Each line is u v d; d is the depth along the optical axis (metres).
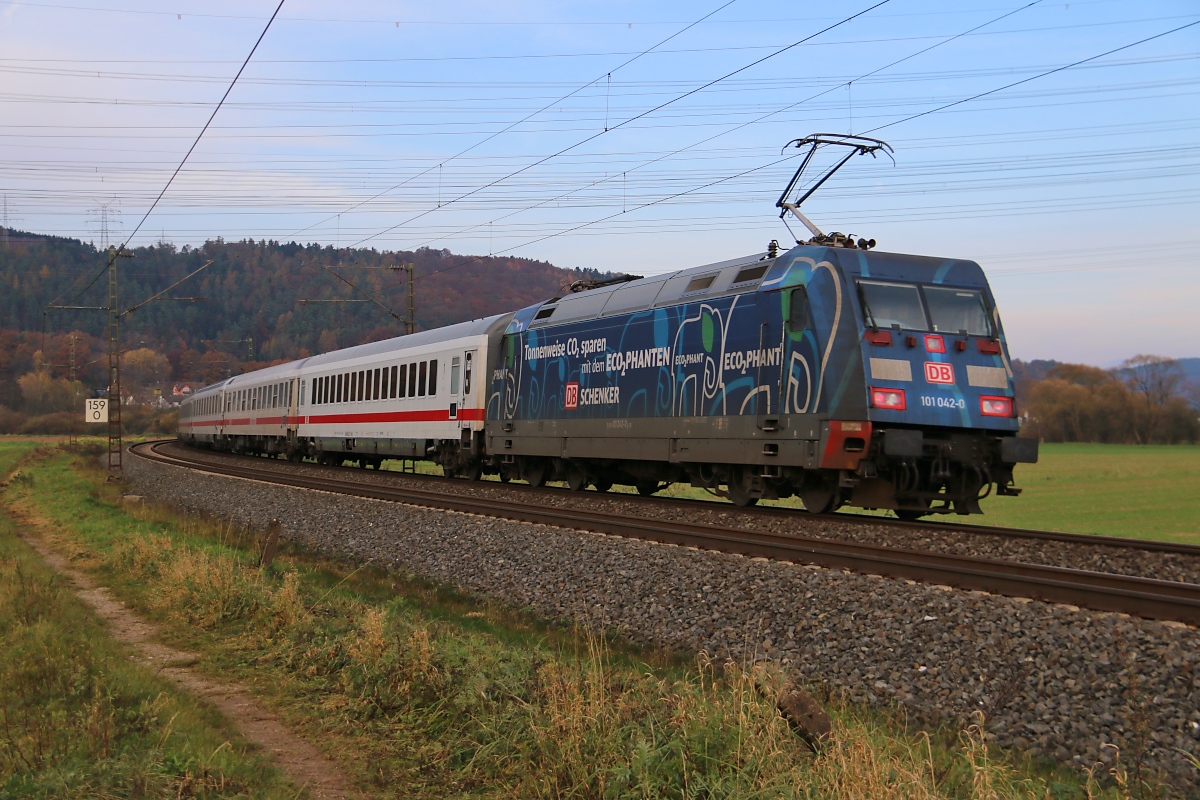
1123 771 6.12
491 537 15.59
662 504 18.89
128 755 6.17
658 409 19.02
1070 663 7.64
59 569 15.41
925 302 15.60
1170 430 93.69
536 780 6.29
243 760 6.68
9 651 8.64
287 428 41.44
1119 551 12.85
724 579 11.31
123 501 26.06
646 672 9.05
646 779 5.80
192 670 9.44
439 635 9.59
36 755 6.05
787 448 15.70
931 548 13.46
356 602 11.71
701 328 17.97
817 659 8.88
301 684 8.82
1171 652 7.43
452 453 28.00
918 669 8.16
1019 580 9.84
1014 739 6.94
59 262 155.12
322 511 20.52
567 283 25.02
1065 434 97.19
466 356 26.83
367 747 7.29
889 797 5.35
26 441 95.00
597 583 12.42
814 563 11.91
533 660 8.20
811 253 15.83
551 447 22.73
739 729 6.07
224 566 12.81
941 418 15.12
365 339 137.62
